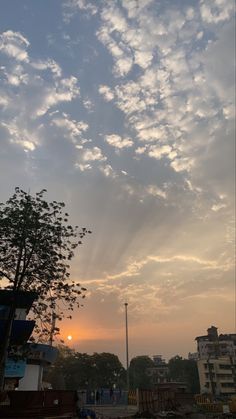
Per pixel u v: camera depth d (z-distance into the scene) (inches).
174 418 1333.7
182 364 4822.8
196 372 4146.2
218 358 3966.5
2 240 829.2
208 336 4948.3
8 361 1090.1
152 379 4921.3
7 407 725.3
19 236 823.1
